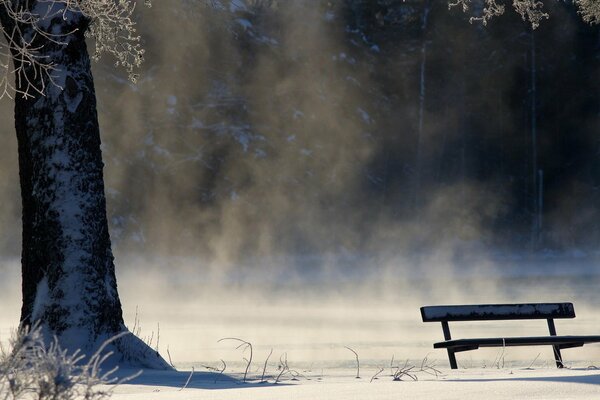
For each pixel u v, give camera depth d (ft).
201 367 106.22
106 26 126.82
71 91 102.68
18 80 103.60
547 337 98.02
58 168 102.01
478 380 65.77
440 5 575.38
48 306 99.66
